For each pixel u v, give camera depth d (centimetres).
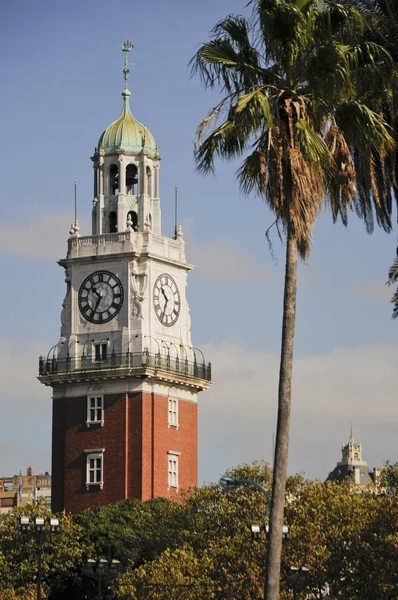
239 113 8044
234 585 13575
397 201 9225
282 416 8000
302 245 8044
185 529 17500
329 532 13588
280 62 8169
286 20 8012
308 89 8169
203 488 17800
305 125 7962
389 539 13175
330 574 13262
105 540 18350
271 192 7975
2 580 17512
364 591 13138
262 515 16075
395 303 10362
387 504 14125
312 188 7950
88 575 17900
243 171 8062
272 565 7925
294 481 16375
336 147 8125
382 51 8425
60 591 18638
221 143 8188
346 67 8006
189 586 13838
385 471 16625
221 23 8306
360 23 8162
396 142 8944
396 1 8975
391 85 8512
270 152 7969
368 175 8375
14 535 17775
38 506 18388
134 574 15200
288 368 8025
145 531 18325
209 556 14500
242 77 8262
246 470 17325
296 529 13638
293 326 8044
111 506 19125
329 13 8094
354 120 8188
